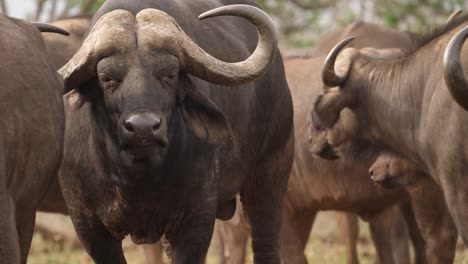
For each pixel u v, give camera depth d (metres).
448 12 42.75
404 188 24.25
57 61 22.62
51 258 31.31
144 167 16.91
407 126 21.23
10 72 15.75
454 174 19.14
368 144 22.59
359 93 22.28
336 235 34.09
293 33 49.19
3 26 16.31
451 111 18.98
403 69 21.45
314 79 25.75
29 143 15.93
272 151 20.97
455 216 19.33
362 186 24.53
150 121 15.78
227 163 18.67
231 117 18.89
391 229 26.25
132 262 31.20
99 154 17.39
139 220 17.77
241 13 17.22
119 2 18.05
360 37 27.70
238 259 26.66
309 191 25.16
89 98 17.16
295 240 25.30
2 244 14.60
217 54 18.95
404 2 42.81
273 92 20.50
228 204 20.02
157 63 16.44
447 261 23.47
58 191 22.44
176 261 17.92
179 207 17.73
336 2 45.59
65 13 39.09
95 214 17.97
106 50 16.47
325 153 22.95
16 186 15.82
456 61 17.09
